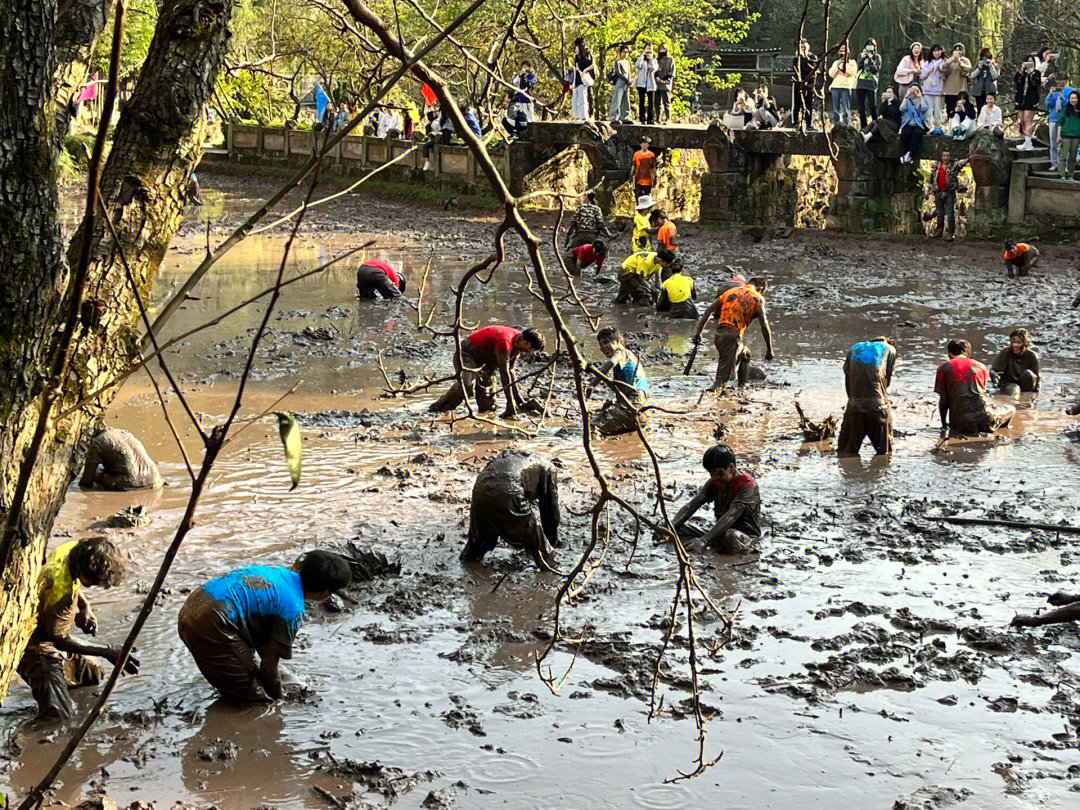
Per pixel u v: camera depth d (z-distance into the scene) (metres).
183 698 6.90
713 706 6.71
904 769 6.01
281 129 44.84
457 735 6.43
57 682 6.61
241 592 6.67
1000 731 6.42
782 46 52.41
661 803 5.71
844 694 6.85
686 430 12.79
